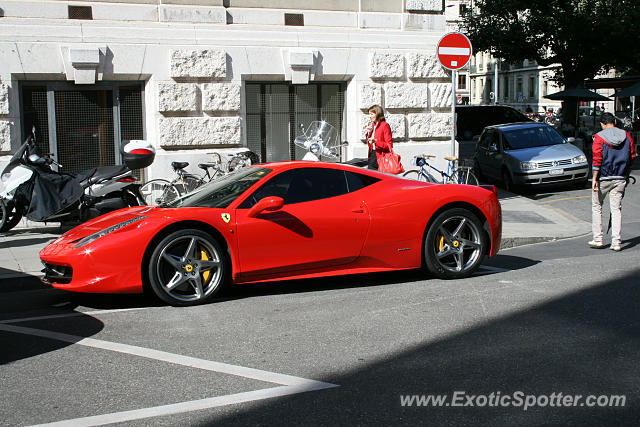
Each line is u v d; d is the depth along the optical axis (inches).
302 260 259.6
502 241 376.8
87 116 453.1
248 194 259.1
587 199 562.6
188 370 177.3
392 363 179.2
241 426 141.5
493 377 167.2
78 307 254.4
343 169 274.7
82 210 386.9
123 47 446.6
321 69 500.7
